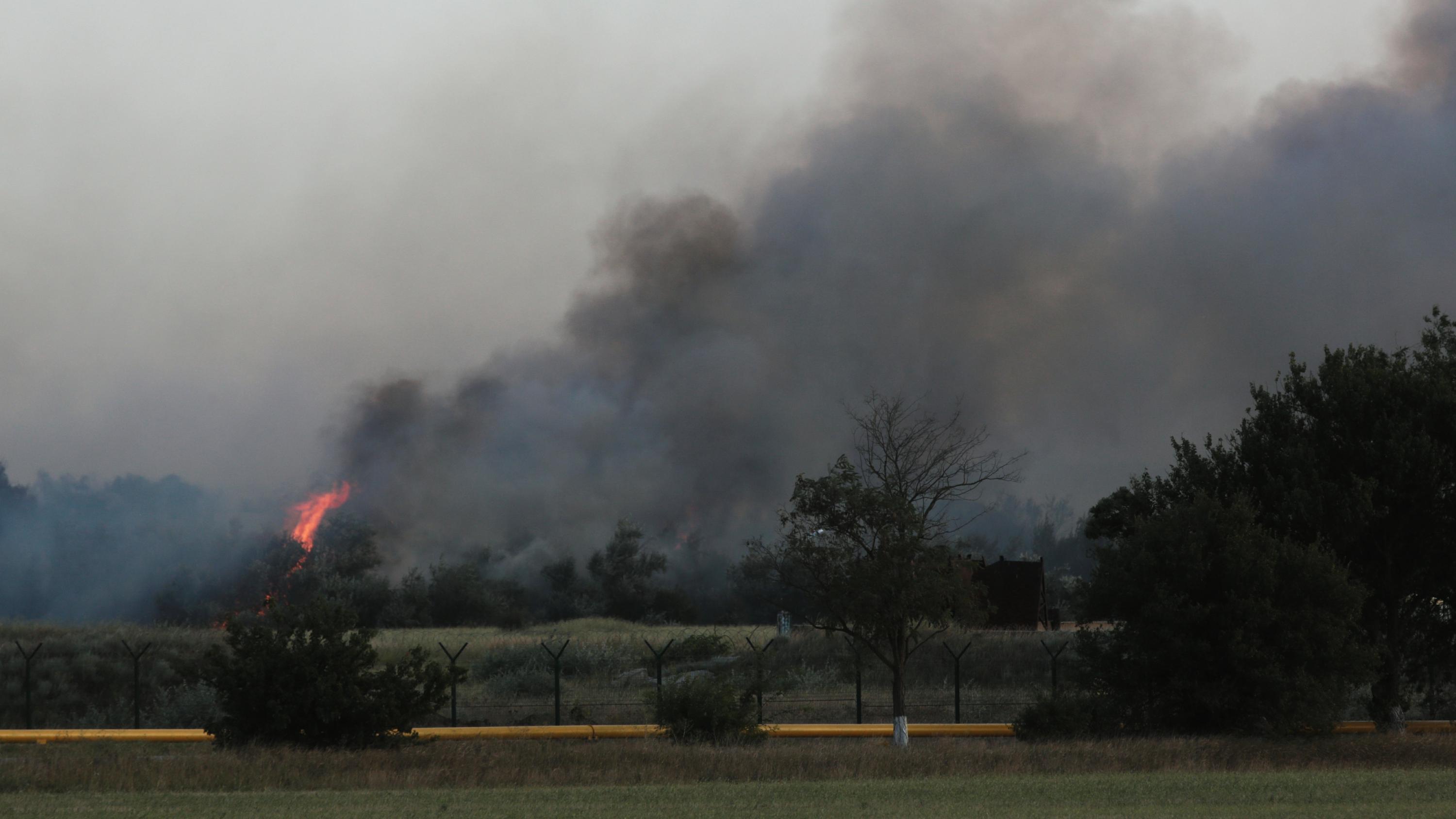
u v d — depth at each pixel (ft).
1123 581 84.74
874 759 65.26
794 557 84.69
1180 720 82.38
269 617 78.18
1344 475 94.73
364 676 75.92
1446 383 94.17
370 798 52.49
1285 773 61.98
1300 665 80.64
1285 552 83.51
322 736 74.64
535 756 67.15
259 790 56.80
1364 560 95.81
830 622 87.40
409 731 78.33
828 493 83.30
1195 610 81.15
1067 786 55.67
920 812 46.55
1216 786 55.01
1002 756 66.28
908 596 80.23
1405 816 44.83
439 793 54.34
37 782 57.41
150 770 59.82
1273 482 95.25
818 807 48.37
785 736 88.12
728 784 57.57
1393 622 95.50
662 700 82.48
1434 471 90.89
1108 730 82.53
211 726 75.97
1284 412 100.53
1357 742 77.36
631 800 51.11
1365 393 94.94
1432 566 94.02
